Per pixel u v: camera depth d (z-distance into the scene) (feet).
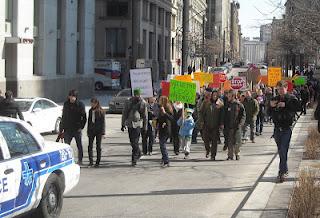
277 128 37.35
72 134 45.55
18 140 24.45
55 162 26.86
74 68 132.98
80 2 138.41
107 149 57.98
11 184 22.47
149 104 54.39
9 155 23.15
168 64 267.59
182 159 50.83
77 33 137.69
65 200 32.53
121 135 72.54
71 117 45.16
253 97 68.08
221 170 44.45
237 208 30.42
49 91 116.16
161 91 65.82
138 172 43.37
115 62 187.11
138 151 47.34
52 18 117.80
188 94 51.47
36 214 25.55
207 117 50.06
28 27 104.22
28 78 105.19
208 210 30.14
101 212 29.53
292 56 188.44
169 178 40.57
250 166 46.70
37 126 66.54
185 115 51.34
